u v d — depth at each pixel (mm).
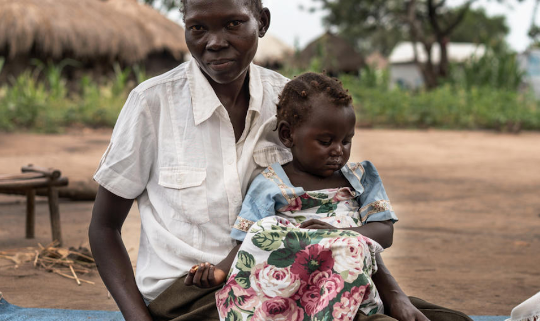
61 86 16062
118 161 1955
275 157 2066
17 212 5324
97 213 2012
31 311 2674
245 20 1882
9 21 16500
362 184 2037
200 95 1987
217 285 1797
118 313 2668
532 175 7938
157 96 1987
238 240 1918
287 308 1766
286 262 1761
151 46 19469
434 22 25188
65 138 11875
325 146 1926
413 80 34562
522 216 5414
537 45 20484
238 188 1960
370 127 15094
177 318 1863
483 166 8711
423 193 6535
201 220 1928
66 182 4105
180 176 1936
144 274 2004
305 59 24141
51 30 16859
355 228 1900
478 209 5703
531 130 14523
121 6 20000
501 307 3035
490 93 16297
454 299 3156
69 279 3428
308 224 1862
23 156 8992
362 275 1688
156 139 1984
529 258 4020
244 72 2057
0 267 3635
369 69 18781
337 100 1909
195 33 1896
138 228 4641
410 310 1832
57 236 4105
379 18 28609
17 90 14633
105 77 19125
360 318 1677
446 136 12945
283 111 1987
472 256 4047
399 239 4512
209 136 1981
